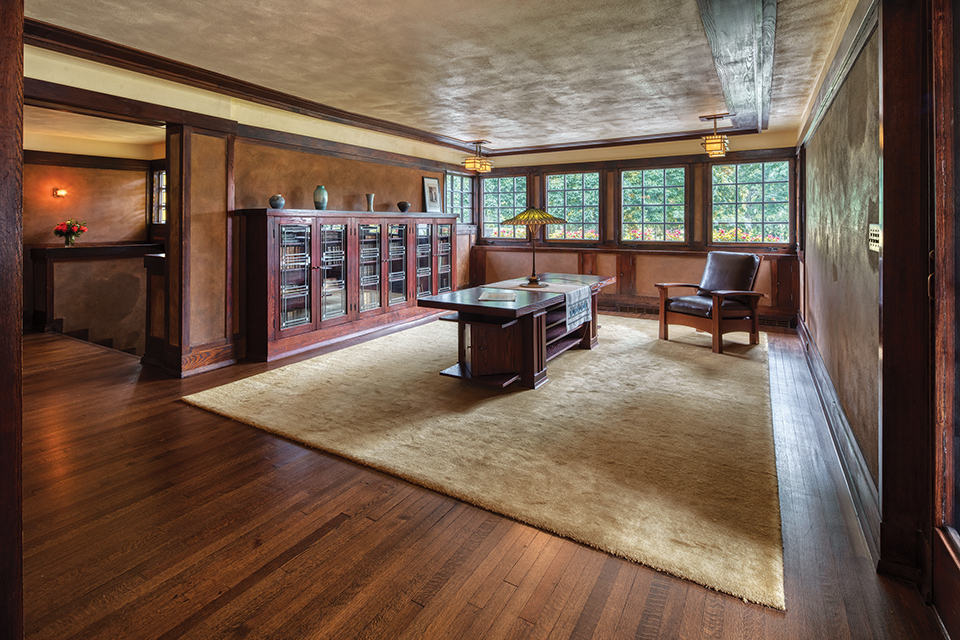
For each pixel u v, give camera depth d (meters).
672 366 4.73
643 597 1.83
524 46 3.52
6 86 0.95
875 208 2.23
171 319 4.59
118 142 7.64
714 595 1.83
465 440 3.14
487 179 9.12
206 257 4.70
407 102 5.09
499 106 5.26
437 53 3.65
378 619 1.73
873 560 2.02
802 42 3.46
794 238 6.83
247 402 3.83
